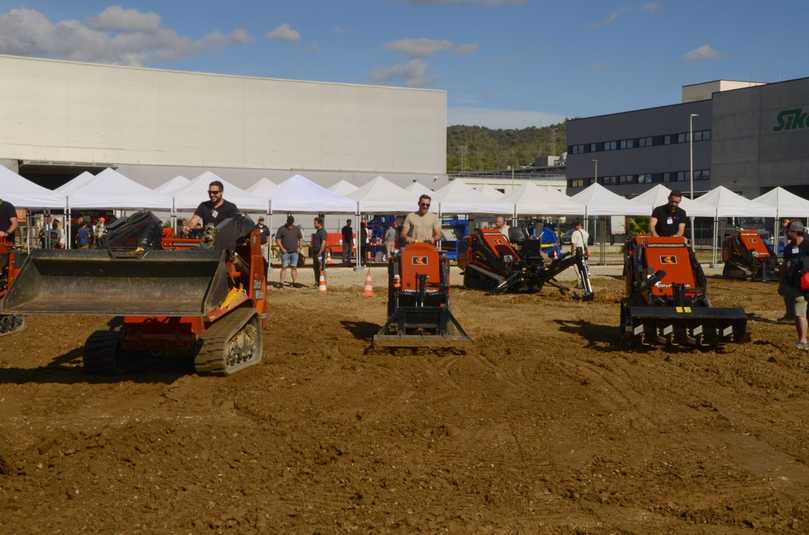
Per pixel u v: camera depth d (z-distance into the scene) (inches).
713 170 2532.0
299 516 215.5
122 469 250.7
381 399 345.7
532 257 781.9
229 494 231.3
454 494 233.5
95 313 336.8
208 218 427.8
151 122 1802.4
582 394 357.1
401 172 2054.6
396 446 278.8
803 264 458.3
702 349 466.9
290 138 1940.2
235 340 392.8
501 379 387.9
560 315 631.8
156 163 1809.8
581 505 226.1
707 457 270.1
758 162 2395.4
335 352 451.5
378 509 220.8
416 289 455.2
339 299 762.2
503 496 231.6
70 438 279.9
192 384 366.6
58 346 475.5
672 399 351.3
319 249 857.5
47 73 1705.2
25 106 1691.7
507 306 692.1
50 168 1729.8
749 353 453.4
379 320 603.8
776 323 589.6
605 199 1274.6
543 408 332.8
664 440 290.0
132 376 385.7
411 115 2064.5
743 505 226.1
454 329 459.8
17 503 222.2
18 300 346.6
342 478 245.4
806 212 1343.5
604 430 301.7
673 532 208.4
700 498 231.6
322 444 278.4
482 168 7780.5
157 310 341.7
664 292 463.5
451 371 404.5
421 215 493.0
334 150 1988.2
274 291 838.5
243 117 1891.0
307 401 339.3
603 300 730.8
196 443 277.4
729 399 351.3
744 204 1322.6
